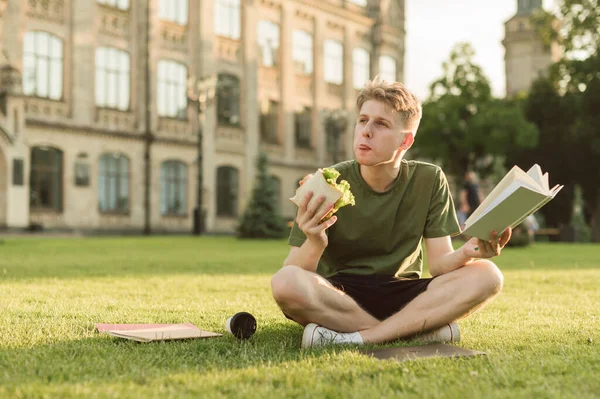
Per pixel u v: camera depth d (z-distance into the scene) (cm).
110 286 721
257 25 3650
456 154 3931
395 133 357
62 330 402
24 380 269
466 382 269
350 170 385
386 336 356
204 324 445
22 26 2670
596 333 416
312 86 3988
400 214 384
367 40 4303
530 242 2136
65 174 2802
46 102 2748
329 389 255
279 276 351
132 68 3066
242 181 3559
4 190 2558
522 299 636
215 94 2895
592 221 4144
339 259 394
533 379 276
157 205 3134
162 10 3188
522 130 3706
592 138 3816
